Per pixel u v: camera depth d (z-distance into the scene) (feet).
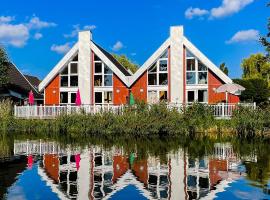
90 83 120.98
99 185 34.32
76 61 123.65
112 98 120.06
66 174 39.29
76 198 29.89
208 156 51.47
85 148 61.41
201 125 86.22
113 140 74.18
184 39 113.50
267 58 96.32
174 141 71.56
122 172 40.40
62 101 124.36
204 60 111.14
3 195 30.73
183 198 30.12
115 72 118.11
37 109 103.81
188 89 113.80
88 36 121.08
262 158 49.39
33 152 56.65
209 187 33.40
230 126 85.25
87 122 89.86
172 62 114.42
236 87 96.78
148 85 116.88
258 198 29.58
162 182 35.60
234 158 49.52
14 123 98.48
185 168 42.60
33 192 31.68
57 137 81.10
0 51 126.41
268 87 156.04
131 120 86.22
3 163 46.50
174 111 88.02
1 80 127.24
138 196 30.60
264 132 82.17
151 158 50.03
